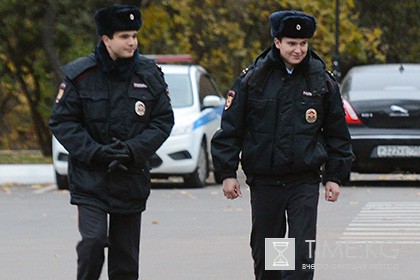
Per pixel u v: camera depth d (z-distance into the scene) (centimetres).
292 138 1302
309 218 1309
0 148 6744
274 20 1294
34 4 4306
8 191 3044
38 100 5103
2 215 2433
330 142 1332
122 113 1288
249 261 1783
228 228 2173
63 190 3078
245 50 4903
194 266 1738
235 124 1319
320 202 2572
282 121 1300
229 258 1811
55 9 4194
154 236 2064
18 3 4312
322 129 1334
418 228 2141
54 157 3066
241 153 1334
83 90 1287
